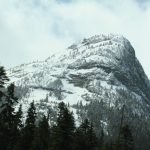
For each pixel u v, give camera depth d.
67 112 62.72
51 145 61.62
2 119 54.56
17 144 64.31
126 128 69.75
